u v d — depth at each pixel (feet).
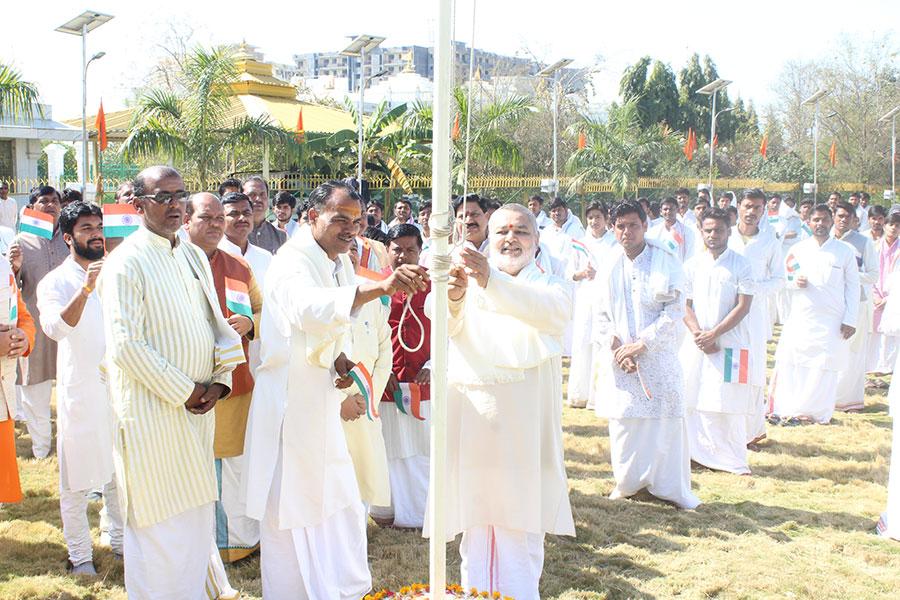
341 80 163.84
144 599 13.07
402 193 65.72
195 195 17.03
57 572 17.12
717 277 23.35
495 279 13.52
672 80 128.16
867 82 120.88
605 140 78.64
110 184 70.49
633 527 19.63
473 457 14.56
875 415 30.78
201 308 13.88
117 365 12.75
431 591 10.17
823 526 19.86
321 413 13.60
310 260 13.64
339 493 13.89
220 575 15.03
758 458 25.12
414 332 18.76
